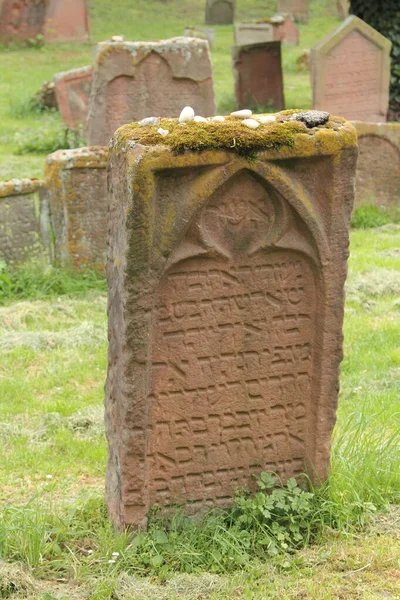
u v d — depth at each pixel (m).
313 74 16.05
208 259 4.97
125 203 4.75
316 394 5.33
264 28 24.08
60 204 9.84
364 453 5.86
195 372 5.11
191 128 4.78
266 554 5.11
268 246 5.04
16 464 6.43
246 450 5.32
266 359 5.23
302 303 5.20
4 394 7.55
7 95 20.14
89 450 6.63
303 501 5.29
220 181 4.81
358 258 11.05
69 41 25.95
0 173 14.19
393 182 12.62
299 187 4.97
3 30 25.30
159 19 30.33
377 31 16.77
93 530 5.35
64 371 8.00
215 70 22.92
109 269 5.23
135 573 4.94
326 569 5.00
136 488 5.09
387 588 4.83
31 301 9.56
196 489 5.27
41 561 5.00
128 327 4.86
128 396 4.96
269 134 4.83
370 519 5.40
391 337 8.70
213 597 4.72
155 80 12.69
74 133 15.82
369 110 16.48
